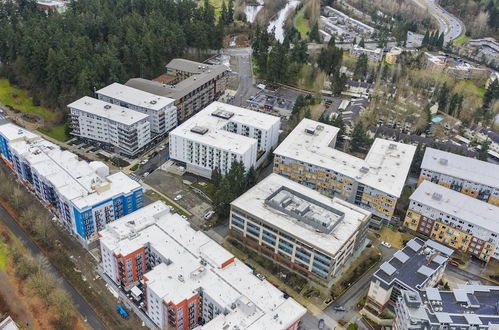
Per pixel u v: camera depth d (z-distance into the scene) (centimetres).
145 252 18562
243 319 15525
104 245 18362
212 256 17862
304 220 19988
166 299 16025
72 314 17538
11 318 17175
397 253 19038
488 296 16862
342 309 18550
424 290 17150
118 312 17950
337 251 18512
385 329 17738
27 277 18800
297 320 15925
